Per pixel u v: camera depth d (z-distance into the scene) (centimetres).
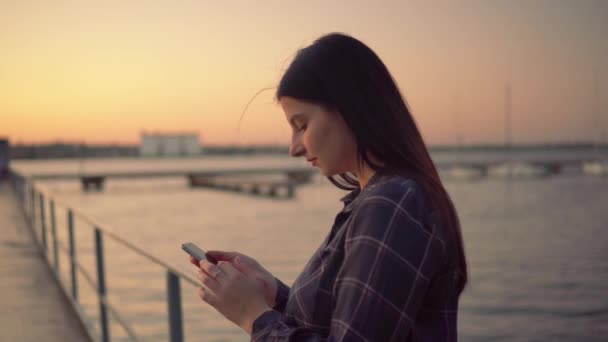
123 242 262
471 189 6175
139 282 1434
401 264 83
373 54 97
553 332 1122
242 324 99
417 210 86
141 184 7925
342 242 92
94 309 934
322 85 93
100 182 6228
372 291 82
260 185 5469
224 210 3991
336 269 93
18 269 714
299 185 6775
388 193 87
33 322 476
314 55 94
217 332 881
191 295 1144
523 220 3350
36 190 907
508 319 1226
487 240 2553
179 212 3859
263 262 1936
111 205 4491
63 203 539
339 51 94
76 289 520
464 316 1258
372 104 93
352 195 109
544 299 1405
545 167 8694
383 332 82
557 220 3338
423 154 95
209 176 7188
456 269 93
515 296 1443
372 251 83
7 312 507
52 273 686
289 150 99
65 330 453
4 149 2719
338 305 86
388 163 93
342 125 94
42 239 838
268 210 3981
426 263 85
